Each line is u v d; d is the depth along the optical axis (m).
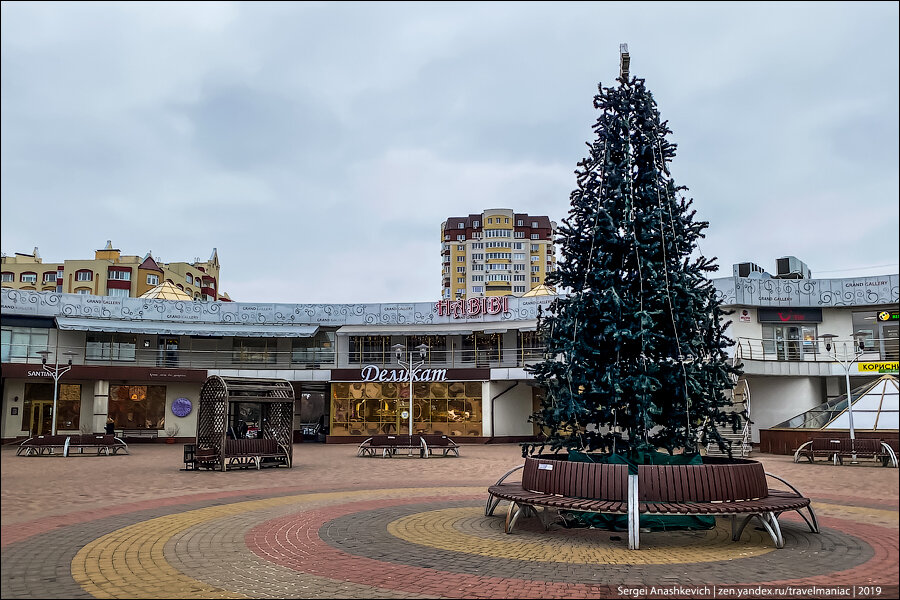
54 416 33.97
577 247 10.77
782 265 43.66
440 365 42.12
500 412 41.16
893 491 15.63
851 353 36.00
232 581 7.26
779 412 36.06
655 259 10.32
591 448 10.72
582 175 10.84
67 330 39.72
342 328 42.75
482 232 120.50
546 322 11.07
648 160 10.81
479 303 41.91
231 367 42.22
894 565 7.96
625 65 10.88
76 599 6.57
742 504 8.94
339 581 7.26
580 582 7.21
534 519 11.10
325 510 12.28
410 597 6.69
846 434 28.06
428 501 13.59
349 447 36.19
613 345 10.27
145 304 41.25
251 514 11.80
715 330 10.51
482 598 6.66
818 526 10.26
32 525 10.62
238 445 21.91
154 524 10.73
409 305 42.97
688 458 10.23
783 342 36.69
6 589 6.91
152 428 40.50
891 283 35.59
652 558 8.32
